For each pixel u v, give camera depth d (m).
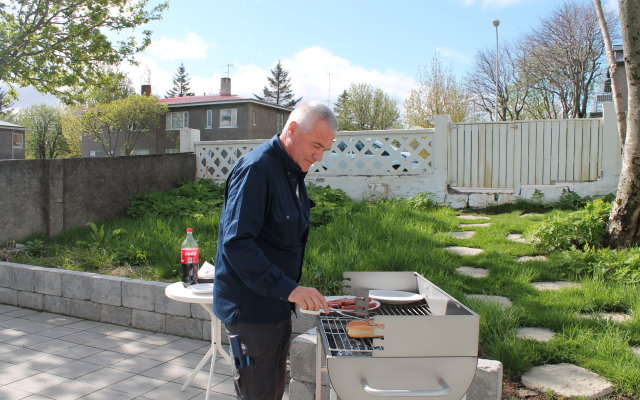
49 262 6.23
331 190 9.80
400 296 2.65
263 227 2.17
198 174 11.55
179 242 6.39
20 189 8.00
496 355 3.27
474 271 5.39
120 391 3.49
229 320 2.17
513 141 10.18
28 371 3.85
